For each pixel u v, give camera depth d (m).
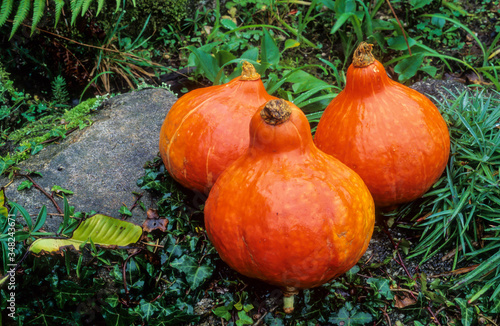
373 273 0.76
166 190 0.81
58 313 0.72
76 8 0.94
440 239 0.78
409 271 0.77
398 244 0.79
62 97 1.05
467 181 0.79
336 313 0.71
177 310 0.71
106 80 1.10
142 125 0.91
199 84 1.11
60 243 0.71
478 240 0.78
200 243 0.78
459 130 0.85
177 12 1.17
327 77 1.12
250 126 0.63
